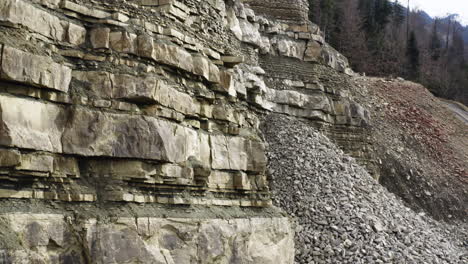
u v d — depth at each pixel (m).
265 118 25.38
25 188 10.90
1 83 10.76
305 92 28.67
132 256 11.95
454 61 79.81
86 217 11.46
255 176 16.75
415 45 67.62
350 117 29.92
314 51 29.38
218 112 15.94
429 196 34.16
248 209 16.08
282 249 16.48
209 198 14.80
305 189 21.94
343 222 20.59
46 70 11.37
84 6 12.90
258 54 27.50
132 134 12.53
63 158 11.62
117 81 12.70
